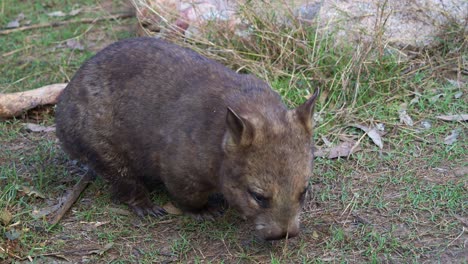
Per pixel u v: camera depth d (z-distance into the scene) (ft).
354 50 23.61
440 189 18.61
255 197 15.51
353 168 19.90
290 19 24.85
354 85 22.97
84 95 18.74
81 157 19.19
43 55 27.76
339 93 22.75
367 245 16.88
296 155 15.37
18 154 21.44
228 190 16.07
